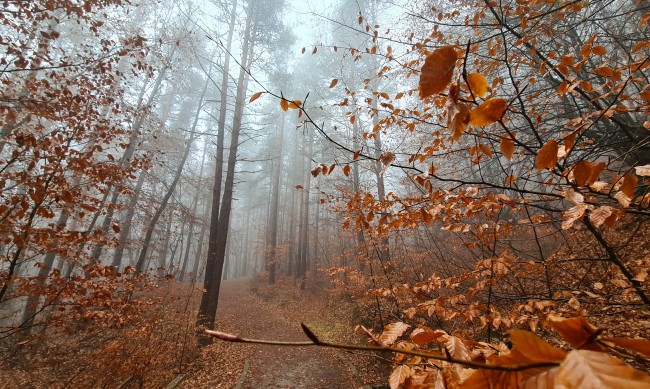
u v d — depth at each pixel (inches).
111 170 174.4
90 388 175.2
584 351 14.3
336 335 332.5
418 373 36.8
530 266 94.8
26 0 154.3
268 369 271.7
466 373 31.7
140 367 204.2
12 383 175.8
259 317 471.5
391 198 105.6
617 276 105.7
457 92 32.1
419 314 214.4
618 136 144.6
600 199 73.6
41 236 138.6
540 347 17.7
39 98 166.7
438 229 264.5
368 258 265.9
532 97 119.1
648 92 67.2
